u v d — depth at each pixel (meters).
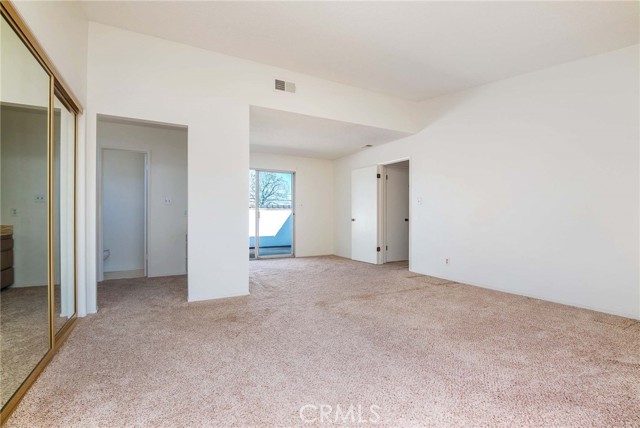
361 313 2.95
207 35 3.09
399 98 4.75
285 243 8.46
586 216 3.18
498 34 2.93
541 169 3.52
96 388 1.66
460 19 2.72
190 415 1.44
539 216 3.54
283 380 1.75
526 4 2.49
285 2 2.57
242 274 3.56
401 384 1.72
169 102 3.20
